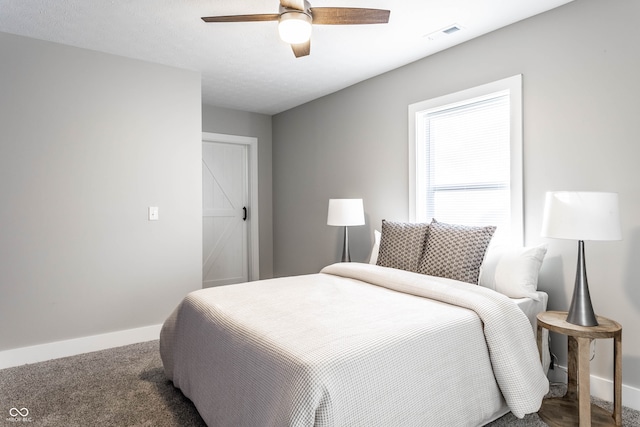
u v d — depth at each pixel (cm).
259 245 509
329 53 309
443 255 250
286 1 195
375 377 139
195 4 233
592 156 224
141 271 322
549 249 244
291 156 482
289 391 129
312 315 181
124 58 313
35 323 278
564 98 236
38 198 278
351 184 394
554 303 241
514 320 186
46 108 280
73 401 217
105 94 304
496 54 270
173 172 337
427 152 328
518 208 258
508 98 271
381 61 327
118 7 235
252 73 355
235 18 214
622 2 211
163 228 332
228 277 496
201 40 284
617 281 215
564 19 235
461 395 163
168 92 334
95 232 300
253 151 501
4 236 266
